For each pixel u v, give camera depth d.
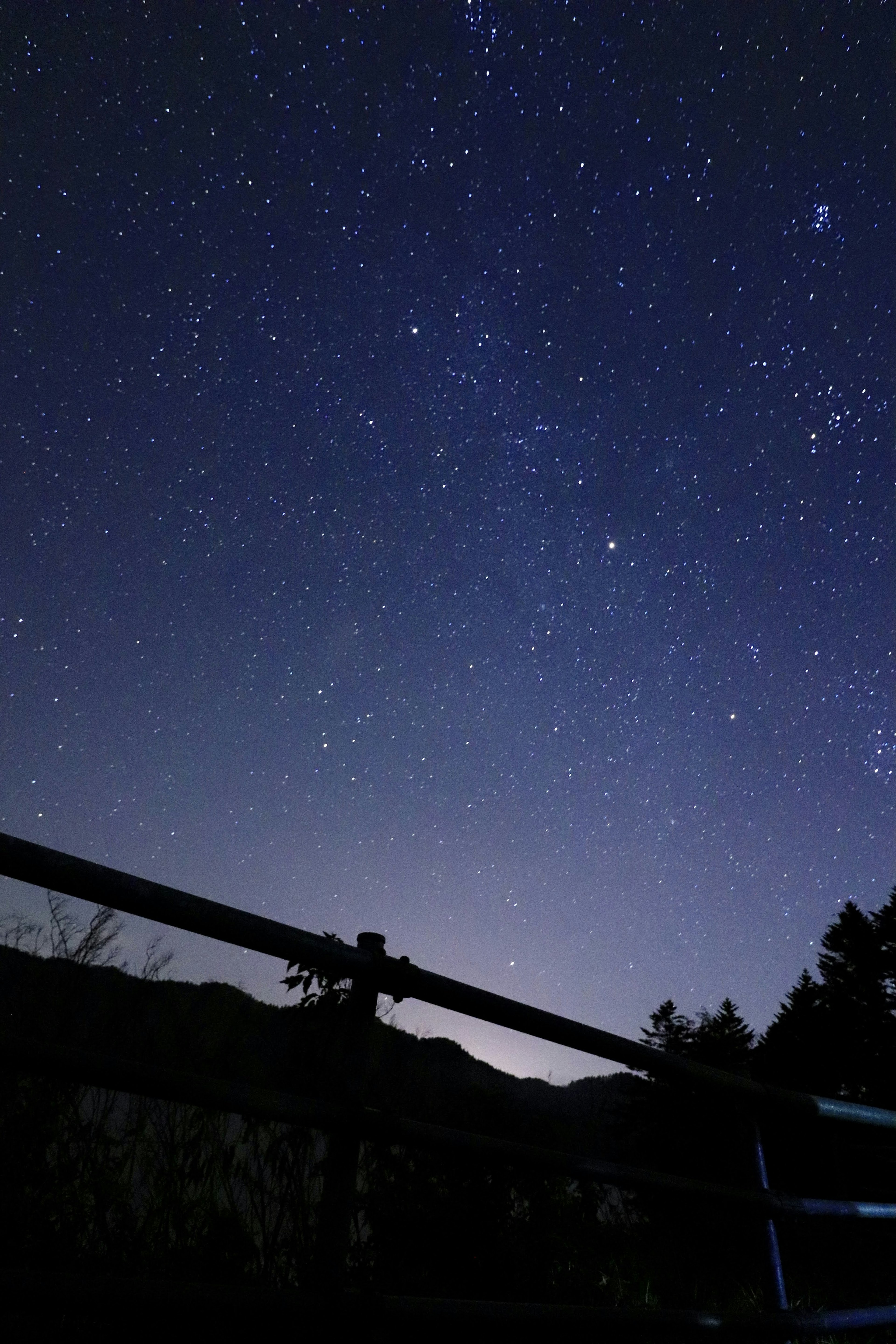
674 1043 12.56
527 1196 3.01
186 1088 1.06
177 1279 1.90
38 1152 2.00
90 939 2.46
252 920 1.16
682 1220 4.11
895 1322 2.05
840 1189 3.06
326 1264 1.17
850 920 13.49
